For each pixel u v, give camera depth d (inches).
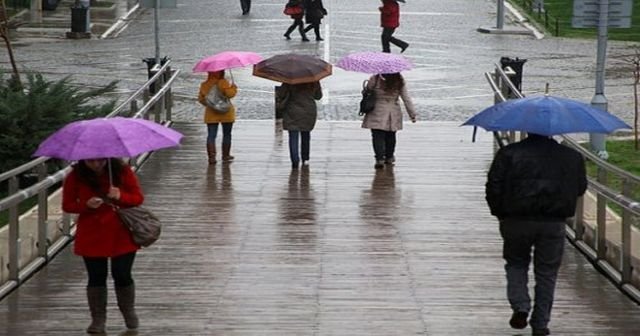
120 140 612.7
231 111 1213.7
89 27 2625.5
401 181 1141.7
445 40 2556.6
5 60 2183.8
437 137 1380.4
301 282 791.1
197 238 915.4
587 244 880.3
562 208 645.9
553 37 2662.4
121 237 657.0
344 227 954.7
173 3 1563.7
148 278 799.1
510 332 682.2
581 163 652.1
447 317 711.7
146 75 2010.3
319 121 1498.5
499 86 1439.5
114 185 650.2
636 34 2733.8
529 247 660.7
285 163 1229.7
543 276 657.0
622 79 2005.4
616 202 755.4
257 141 1352.1
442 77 2014.0
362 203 1045.2
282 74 1159.0
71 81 1748.3
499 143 1277.1
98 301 671.8
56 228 888.9
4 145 1243.2
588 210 879.7
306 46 2427.4
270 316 713.0
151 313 717.9
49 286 783.1
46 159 852.6
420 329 687.1
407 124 1475.1
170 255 862.5
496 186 649.0
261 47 2404.0
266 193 1085.8
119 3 3257.9
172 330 683.4
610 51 2406.5
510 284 662.5
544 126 636.1
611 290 777.6
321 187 1113.4
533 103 648.4
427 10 3125.0
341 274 812.0
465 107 1697.8
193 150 1296.8
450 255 867.4
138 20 2908.5
